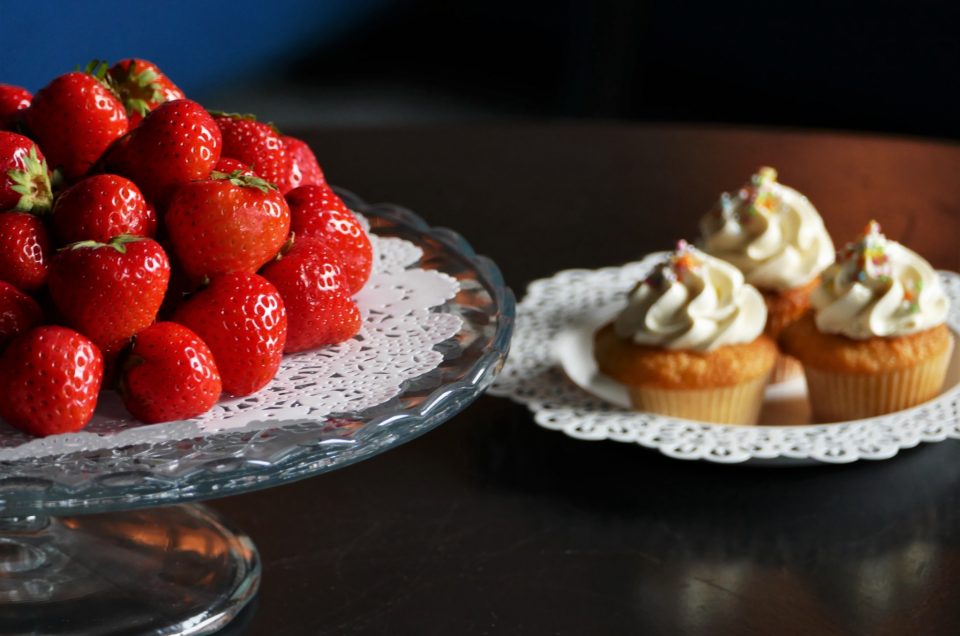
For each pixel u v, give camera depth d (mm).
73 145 854
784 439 899
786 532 855
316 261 834
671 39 2439
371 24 2963
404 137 1210
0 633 798
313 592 818
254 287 810
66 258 797
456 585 823
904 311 971
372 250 913
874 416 977
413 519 857
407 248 930
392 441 784
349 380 822
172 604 810
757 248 1031
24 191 820
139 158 836
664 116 2430
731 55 2365
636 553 842
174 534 845
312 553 837
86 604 811
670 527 858
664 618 808
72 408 781
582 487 880
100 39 2227
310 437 783
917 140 1229
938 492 881
